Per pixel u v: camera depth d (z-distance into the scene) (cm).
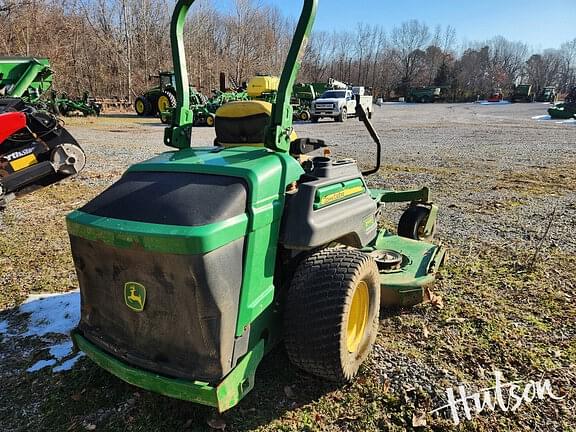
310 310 238
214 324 202
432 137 1609
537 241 510
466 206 664
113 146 1220
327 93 2525
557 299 372
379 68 7500
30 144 566
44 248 478
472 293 382
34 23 2778
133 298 215
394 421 242
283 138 250
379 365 285
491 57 8725
